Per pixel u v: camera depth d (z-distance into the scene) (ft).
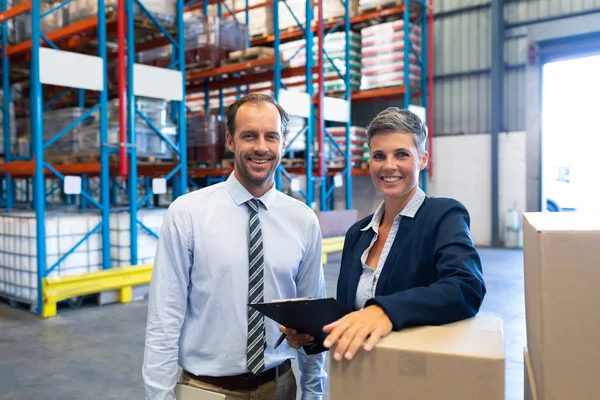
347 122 32.35
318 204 43.47
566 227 3.82
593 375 3.62
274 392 6.57
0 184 35.35
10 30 27.12
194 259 6.28
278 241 6.52
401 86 34.73
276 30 27.94
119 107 20.68
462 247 5.09
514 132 36.47
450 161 39.14
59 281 19.11
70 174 28.04
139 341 16.15
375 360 4.17
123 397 12.01
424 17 37.55
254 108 6.14
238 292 6.25
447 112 39.70
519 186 36.45
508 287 23.39
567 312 3.65
